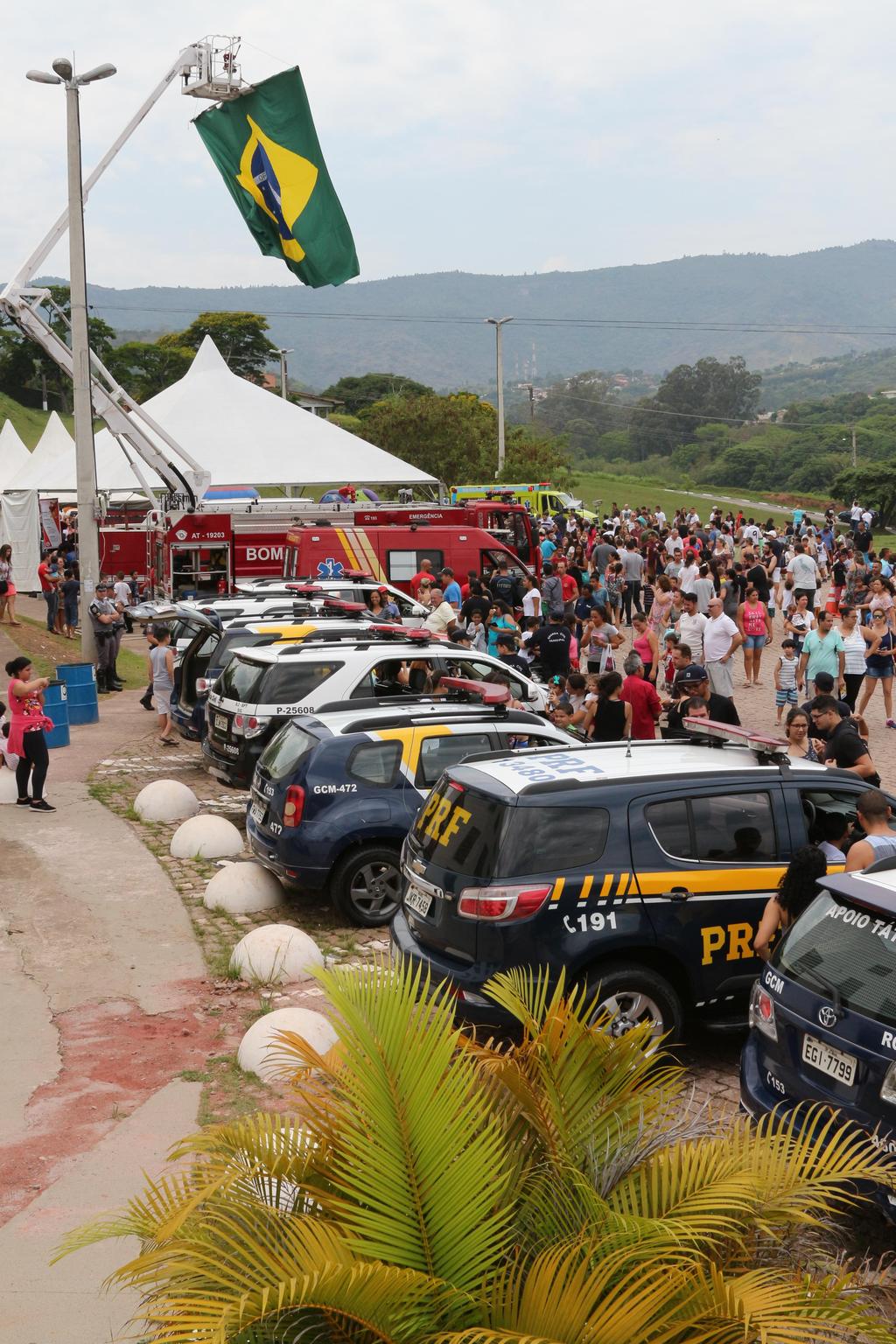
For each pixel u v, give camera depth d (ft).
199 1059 23.80
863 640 55.16
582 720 43.45
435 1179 11.58
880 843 22.86
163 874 36.22
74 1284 16.43
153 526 94.89
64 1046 24.36
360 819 31.17
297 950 27.99
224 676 42.39
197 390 122.83
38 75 72.54
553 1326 10.85
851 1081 16.90
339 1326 10.87
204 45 75.00
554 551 119.85
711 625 54.85
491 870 21.97
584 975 22.13
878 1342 11.16
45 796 46.26
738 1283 11.48
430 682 41.57
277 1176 12.24
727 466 551.59
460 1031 13.62
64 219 82.17
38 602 118.93
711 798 23.43
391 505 100.58
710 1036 25.21
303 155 76.43
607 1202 12.53
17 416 381.81
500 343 215.51
